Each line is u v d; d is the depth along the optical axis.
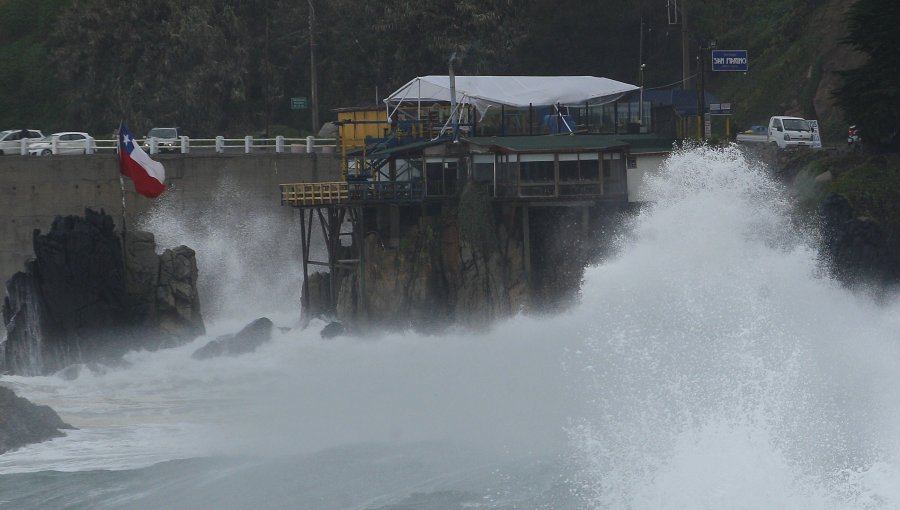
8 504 134.50
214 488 137.00
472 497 127.44
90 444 160.50
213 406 189.00
